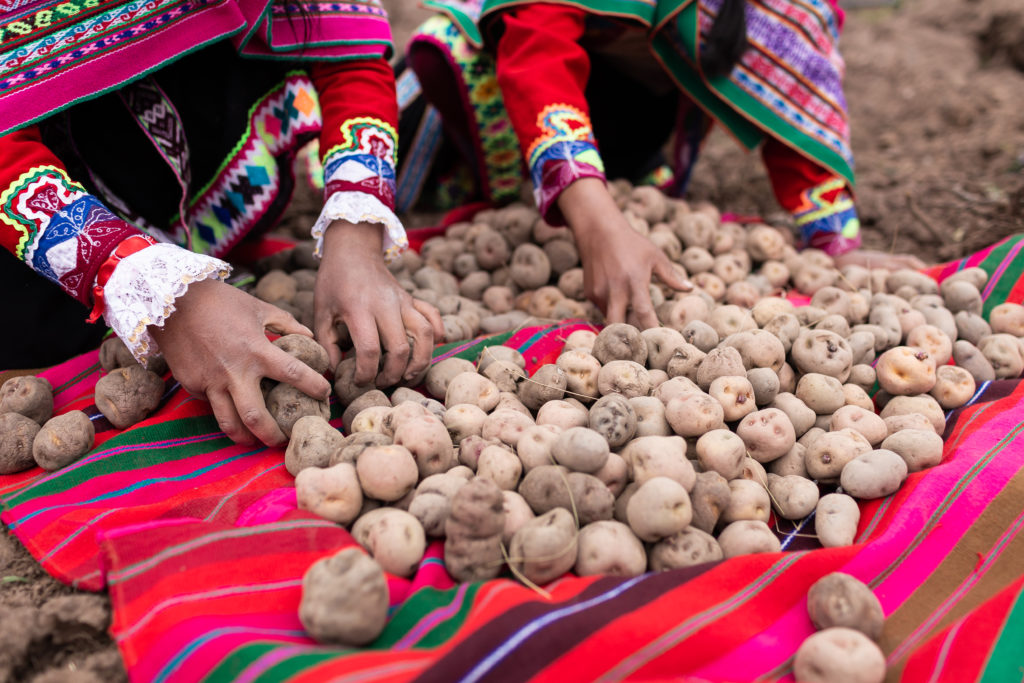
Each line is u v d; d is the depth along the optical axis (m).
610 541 1.51
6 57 1.81
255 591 1.42
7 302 2.26
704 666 1.32
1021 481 1.68
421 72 3.25
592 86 3.44
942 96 5.07
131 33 1.94
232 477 1.81
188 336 1.71
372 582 1.31
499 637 1.22
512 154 3.34
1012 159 4.05
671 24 2.79
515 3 2.64
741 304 2.67
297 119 2.44
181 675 1.22
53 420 1.88
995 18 5.68
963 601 1.51
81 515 1.63
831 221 3.06
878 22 6.39
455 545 1.50
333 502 1.60
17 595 1.62
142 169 2.30
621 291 2.28
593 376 2.07
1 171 1.72
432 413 1.93
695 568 1.47
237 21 2.05
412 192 3.68
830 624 1.41
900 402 2.07
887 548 1.56
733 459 1.73
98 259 1.69
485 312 2.72
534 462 1.71
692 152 3.58
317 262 2.80
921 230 3.61
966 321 2.45
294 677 1.13
